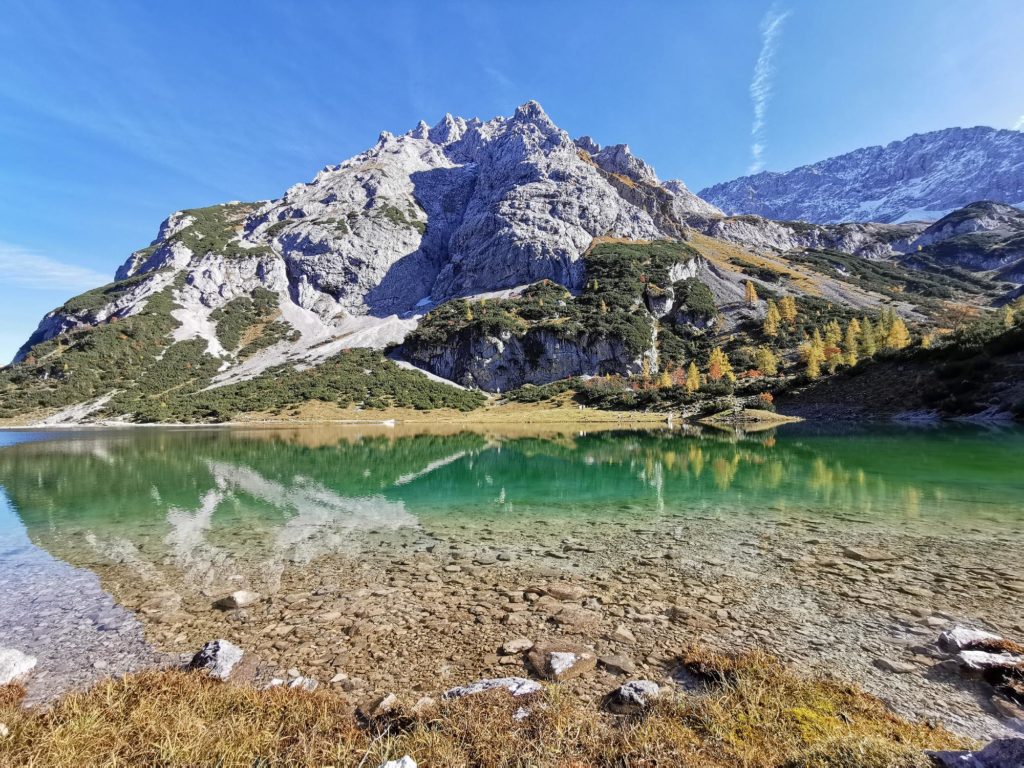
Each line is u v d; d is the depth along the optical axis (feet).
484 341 404.57
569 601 32.71
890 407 197.88
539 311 437.58
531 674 23.35
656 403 302.45
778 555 41.45
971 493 63.98
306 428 275.39
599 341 392.06
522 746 16.43
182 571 41.19
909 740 16.26
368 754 16.63
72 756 16.01
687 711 18.54
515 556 43.52
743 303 449.89
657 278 468.75
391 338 478.59
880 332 277.23
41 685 23.90
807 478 79.82
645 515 58.59
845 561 39.24
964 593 32.12
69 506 69.72
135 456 140.05
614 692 20.61
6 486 87.97
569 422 282.56
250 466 116.16
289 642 27.78
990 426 147.43
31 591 36.88
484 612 31.32
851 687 20.38
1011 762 12.97
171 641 28.60
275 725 18.60
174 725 17.97
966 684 21.30
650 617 29.71
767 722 17.48
